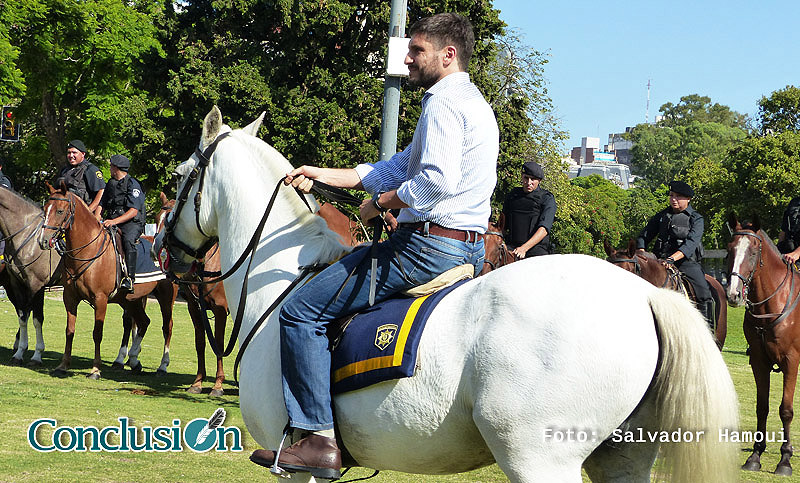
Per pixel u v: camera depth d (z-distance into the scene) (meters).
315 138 20.62
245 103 20.77
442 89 3.10
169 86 20.78
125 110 21.72
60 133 30.20
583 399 2.68
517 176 23.06
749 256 7.23
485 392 2.77
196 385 9.23
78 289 9.73
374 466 3.25
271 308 3.48
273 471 3.15
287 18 20.59
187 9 22.47
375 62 22.61
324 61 21.91
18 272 10.30
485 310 2.86
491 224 8.89
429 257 3.07
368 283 3.16
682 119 103.06
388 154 7.48
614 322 2.71
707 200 44.16
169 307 10.66
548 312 2.75
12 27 24.97
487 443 2.83
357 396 3.10
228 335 12.23
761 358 7.31
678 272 8.40
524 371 2.72
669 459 2.76
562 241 38.16
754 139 42.03
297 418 3.16
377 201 3.13
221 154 3.81
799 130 44.28
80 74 28.25
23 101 28.84
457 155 2.97
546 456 2.72
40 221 10.42
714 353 2.72
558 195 31.75
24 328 10.76
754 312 7.27
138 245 10.20
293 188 3.66
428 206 2.98
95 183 10.62
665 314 2.76
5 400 7.77
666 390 2.72
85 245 9.56
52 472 5.44
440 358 2.88
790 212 8.74
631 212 67.31
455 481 5.82
